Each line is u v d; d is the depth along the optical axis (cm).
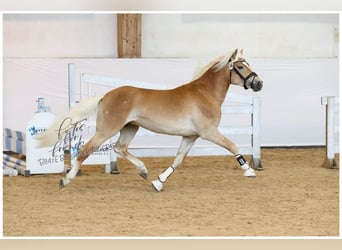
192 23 1287
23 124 1201
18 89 1198
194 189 810
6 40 1239
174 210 682
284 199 743
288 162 1070
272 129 1262
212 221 631
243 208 693
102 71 1221
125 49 1256
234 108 988
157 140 1222
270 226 611
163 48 1287
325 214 665
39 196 765
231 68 795
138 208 693
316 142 1277
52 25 1254
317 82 1270
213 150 982
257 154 994
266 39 1304
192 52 1294
